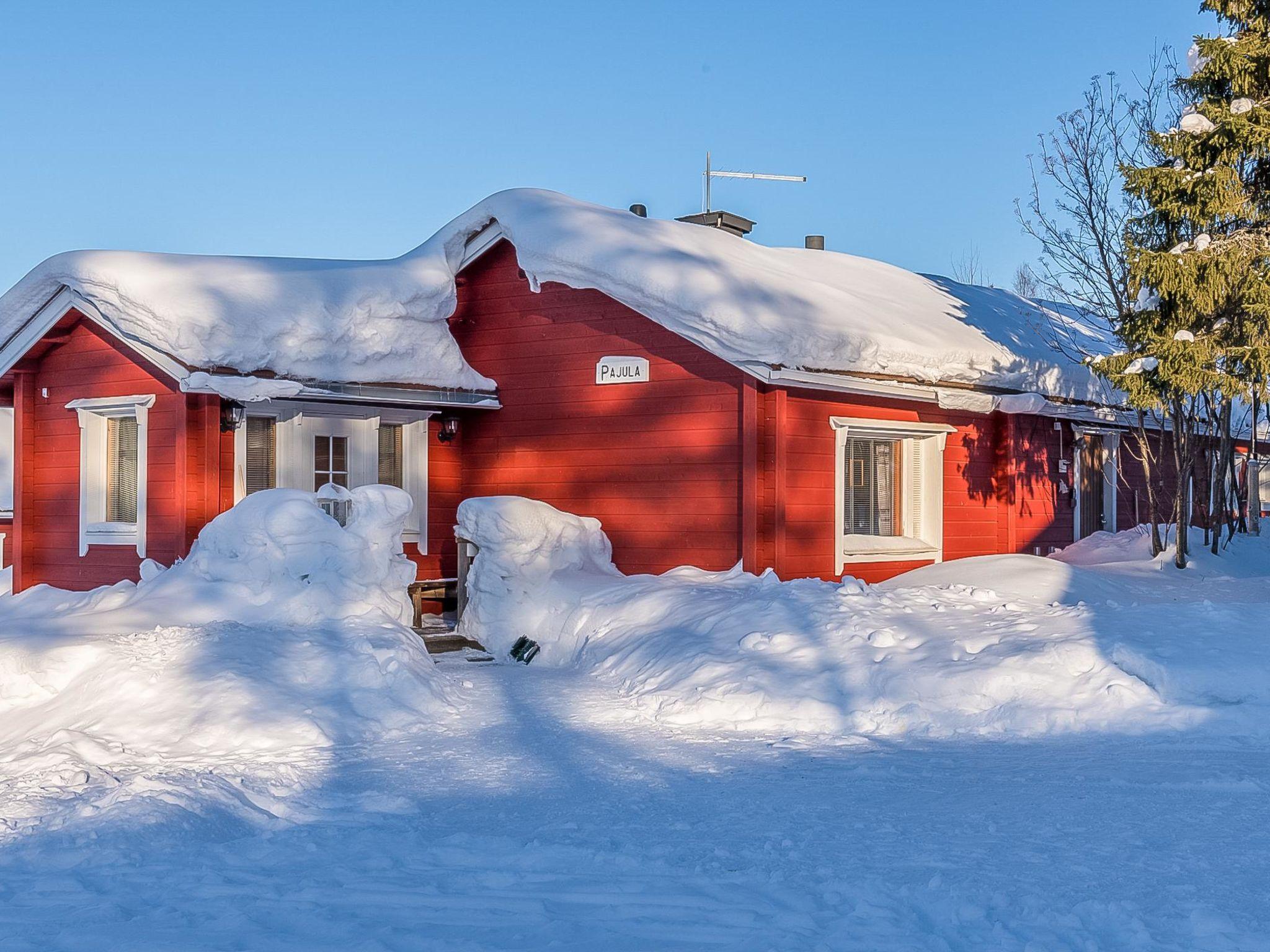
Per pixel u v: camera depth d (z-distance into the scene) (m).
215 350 13.30
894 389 15.12
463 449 16.61
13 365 15.79
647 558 14.77
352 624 11.75
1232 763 8.12
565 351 15.68
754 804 7.29
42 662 10.48
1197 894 5.45
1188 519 19.28
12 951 5.00
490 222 16.33
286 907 5.54
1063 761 8.34
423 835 6.78
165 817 7.01
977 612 11.92
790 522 14.38
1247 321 14.46
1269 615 10.92
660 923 5.21
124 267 13.90
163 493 14.21
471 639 13.87
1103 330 24.11
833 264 19.80
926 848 6.26
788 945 4.91
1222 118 14.33
